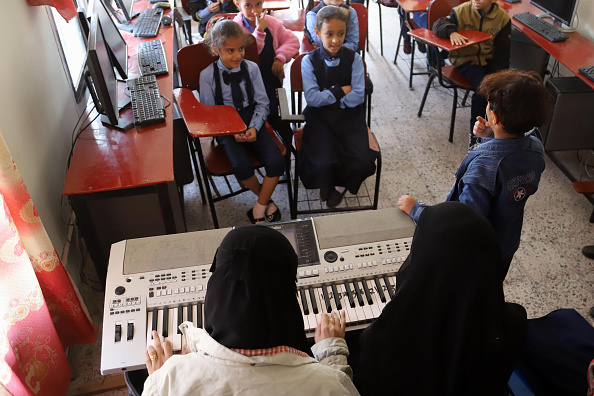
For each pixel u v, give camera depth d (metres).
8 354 1.66
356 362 1.75
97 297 2.56
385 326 1.33
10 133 1.98
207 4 4.60
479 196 1.78
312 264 1.75
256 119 2.73
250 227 1.12
